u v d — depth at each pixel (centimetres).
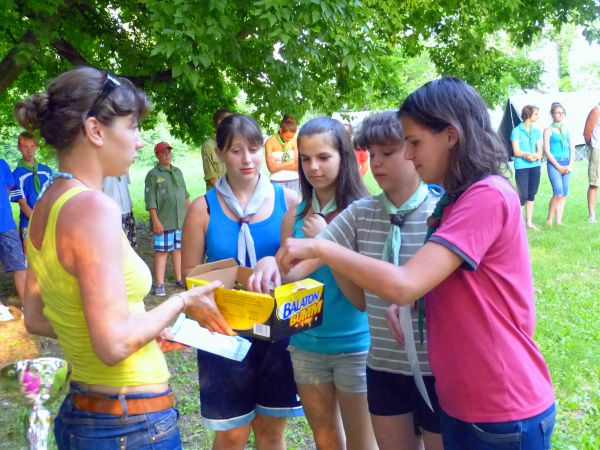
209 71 805
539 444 178
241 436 285
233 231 286
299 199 301
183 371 480
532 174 991
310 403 271
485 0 941
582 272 737
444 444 196
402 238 233
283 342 281
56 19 661
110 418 181
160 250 702
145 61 859
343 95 823
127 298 173
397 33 932
